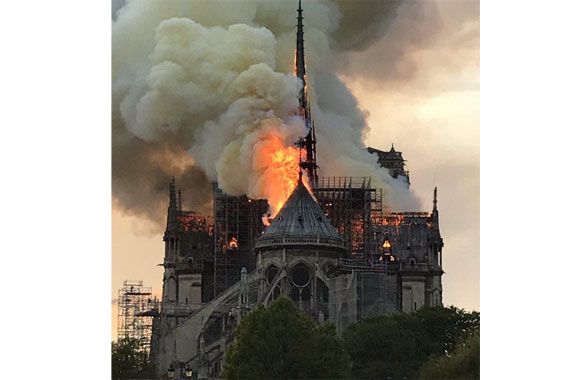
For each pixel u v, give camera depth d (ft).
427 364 615.98
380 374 632.79
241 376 561.02
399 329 650.84
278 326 568.00
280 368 562.66
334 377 564.30
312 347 563.48
